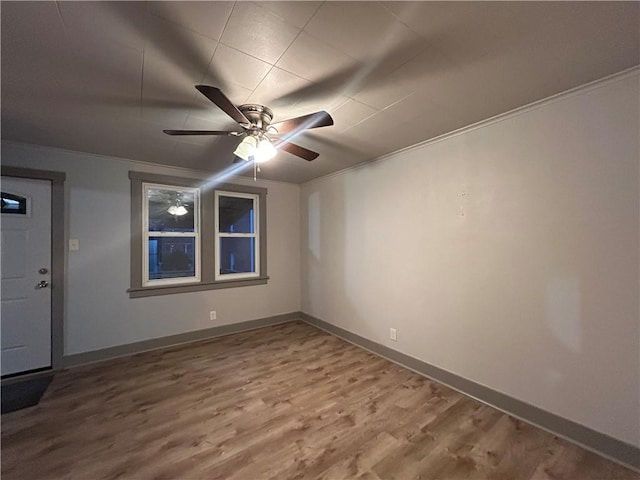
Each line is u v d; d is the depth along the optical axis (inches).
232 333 151.3
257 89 68.0
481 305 88.2
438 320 100.0
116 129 91.2
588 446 67.4
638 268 61.6
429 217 103.0
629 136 62.3
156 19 46.8
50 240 109.7
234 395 90.6
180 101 73.5
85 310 115.5
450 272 96.5
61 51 54.1
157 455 65.3
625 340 63.2
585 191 68.4
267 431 73.5
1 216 101.8
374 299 125.8
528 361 77.9
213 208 147.8
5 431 73.2
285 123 70.5
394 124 88.5
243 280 154.8
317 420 78.0
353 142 104.1
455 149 94.7
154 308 130.3
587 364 68.1
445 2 43.4
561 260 72.1
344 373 106.0
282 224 171.0
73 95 70.5
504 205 82.7
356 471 61.1
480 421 77.9
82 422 76.9
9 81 64.1
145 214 130.6
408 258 110.7
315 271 163.5
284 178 161.2
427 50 54.6
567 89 69.2
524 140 78.4
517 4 43.9
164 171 133.5
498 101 74.9
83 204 115.5
